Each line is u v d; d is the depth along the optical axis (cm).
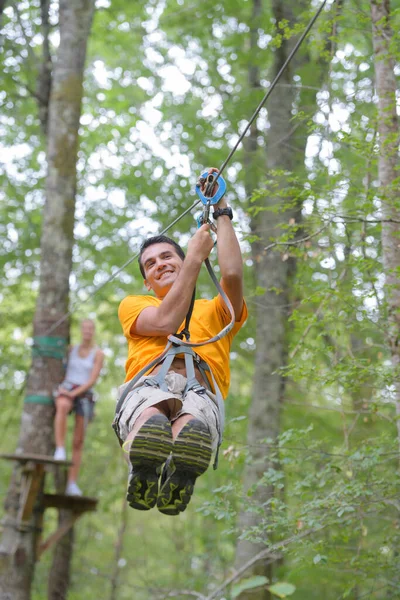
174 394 361
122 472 1588
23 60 1253
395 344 605
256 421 1041
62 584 1241
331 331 623
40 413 909
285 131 1003
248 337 1281
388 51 619
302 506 607
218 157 1317
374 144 579
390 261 614
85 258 1427
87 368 932
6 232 1395
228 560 1436
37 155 1457
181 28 1355
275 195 622
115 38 1458
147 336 387
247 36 1226
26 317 1423
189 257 370
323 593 1048
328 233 619
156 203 1359
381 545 668
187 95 1366
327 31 643
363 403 682
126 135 1415
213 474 1360
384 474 656
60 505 921
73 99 1000
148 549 1764
